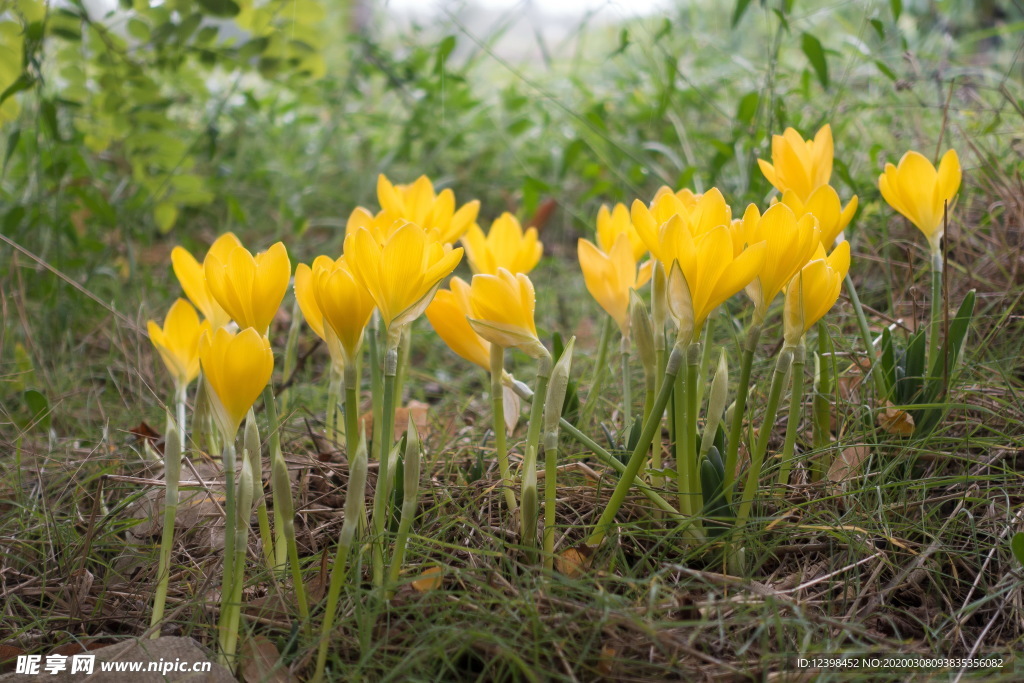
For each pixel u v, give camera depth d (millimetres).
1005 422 879
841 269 768
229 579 736
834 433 918
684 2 2176
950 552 789
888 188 860
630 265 843
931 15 1585
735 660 743
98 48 1220
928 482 812
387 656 740
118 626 792
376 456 867
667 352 798
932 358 868
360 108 2029
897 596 797
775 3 1479
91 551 816
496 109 2104
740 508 783
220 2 1163
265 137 1857
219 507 818
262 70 1287
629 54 2018
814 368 922
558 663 743
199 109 1766
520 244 861
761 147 1212
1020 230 991
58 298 1184
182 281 828
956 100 1285
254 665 748
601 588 744
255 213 1683
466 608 757
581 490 834
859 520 810
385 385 743
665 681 734
